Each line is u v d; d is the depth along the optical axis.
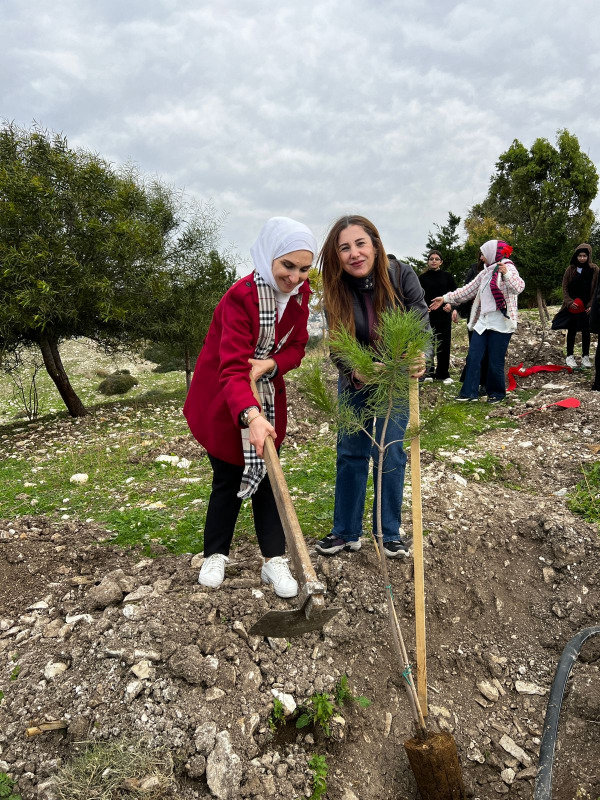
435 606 3.58
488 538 4.00
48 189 9.88
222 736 2.63
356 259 3.15
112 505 5.46
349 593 3.46
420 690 2.70
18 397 15.94
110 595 3.38
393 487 3.57
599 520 4.20
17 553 4.09
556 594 3.72
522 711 3.21
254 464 2.89
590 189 32.97
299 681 2.95
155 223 11.52
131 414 10.91
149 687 2.80
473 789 2.90
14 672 3.01
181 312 11.34
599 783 2.83
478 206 36.28
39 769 2.59
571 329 9.80
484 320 8.05
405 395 2.67
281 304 2.93
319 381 2.80
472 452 5.94
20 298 9.48
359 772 2.85
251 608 3.22
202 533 4.40
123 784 2.48
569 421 6.73
